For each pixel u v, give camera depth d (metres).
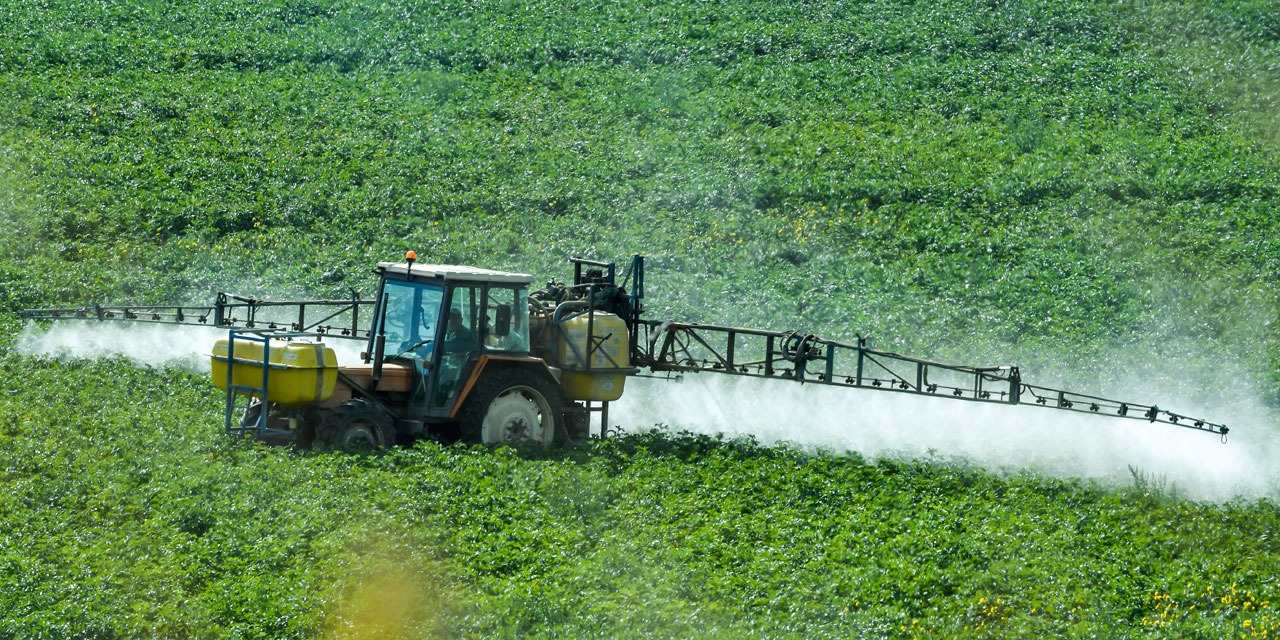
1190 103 182.88
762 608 51.22
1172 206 148.00
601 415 78.25
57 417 74.12
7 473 63.72
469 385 69.88
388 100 177.00
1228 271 130.62
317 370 67.38
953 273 129.88
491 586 52.34
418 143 160.75
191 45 193.88
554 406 72.50
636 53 197.38
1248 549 62.50
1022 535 60.19
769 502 64.38
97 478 62.50
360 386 69.75
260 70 189.00
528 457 69.88
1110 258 133.50
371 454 66.81
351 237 132.88
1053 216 144.88
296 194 143.12
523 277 71.81
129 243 128.12
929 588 53.81
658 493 64.75
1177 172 156.12
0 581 50.16
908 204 147.75
